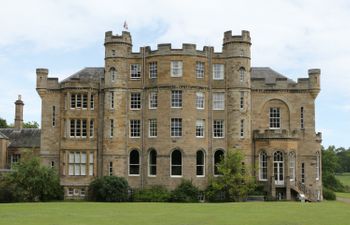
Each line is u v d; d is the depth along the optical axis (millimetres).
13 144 87188
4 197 65250
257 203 60031
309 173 72062
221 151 70125
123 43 70875
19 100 90812
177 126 68750
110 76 70688
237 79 70000
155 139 69000
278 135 68438
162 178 68188
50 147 72125
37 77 72688
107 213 46781
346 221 40625
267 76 76062
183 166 68000
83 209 51406
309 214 45719
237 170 65438
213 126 70062
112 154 69625
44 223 38438
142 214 45719
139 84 70688
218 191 67000
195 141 68688
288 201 65188
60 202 63750
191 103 69000
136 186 69375
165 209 51281
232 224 38125
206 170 69062
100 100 71812
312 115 72812
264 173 69500
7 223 38375
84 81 71125
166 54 69125
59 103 72688
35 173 65938
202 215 44625
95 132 71188
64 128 71188
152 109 69625
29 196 66000
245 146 69312
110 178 66625
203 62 70438
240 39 70250
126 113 70375
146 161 69375
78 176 70062
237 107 69812
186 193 65812
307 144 72375
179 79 68875
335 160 128375
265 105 72562
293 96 72875
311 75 72750
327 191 76188
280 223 38938
